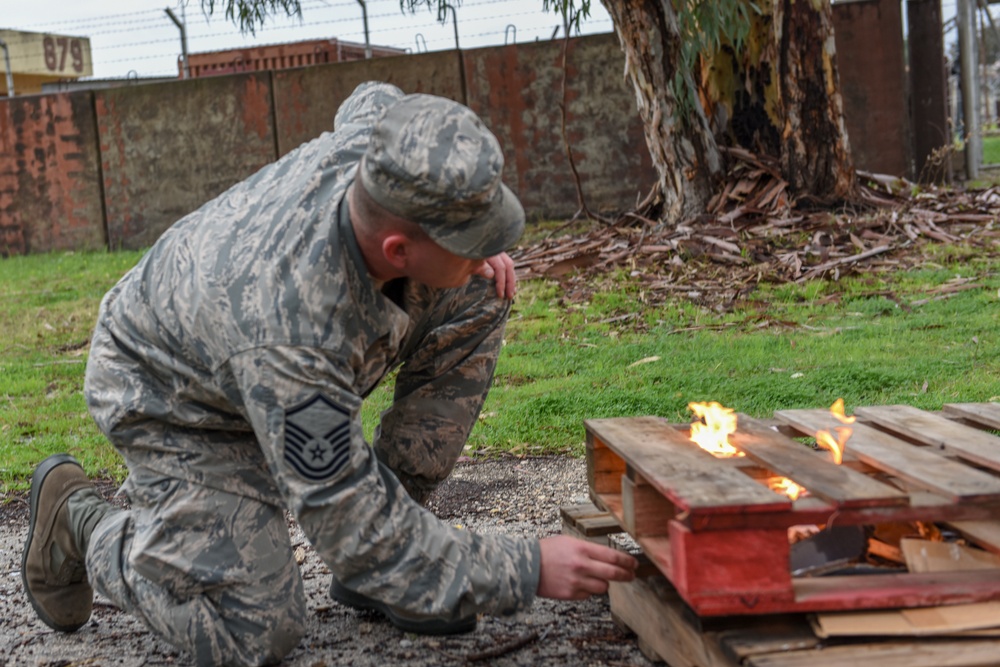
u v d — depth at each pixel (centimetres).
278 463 217
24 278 1184
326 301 217
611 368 609
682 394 529
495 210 208
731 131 1038
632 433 252
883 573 208
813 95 988
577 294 830
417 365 283
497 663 256
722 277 835
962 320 656
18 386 669
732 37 920
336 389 217
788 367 572
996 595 192
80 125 1429
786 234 919
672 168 1000
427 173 202
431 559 220
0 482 464
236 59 1719
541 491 412
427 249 213
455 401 285
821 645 186
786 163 1004
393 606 226
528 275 904
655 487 221
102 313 260
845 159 1002
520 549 227
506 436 488
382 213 212
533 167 1335
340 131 254
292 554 253
